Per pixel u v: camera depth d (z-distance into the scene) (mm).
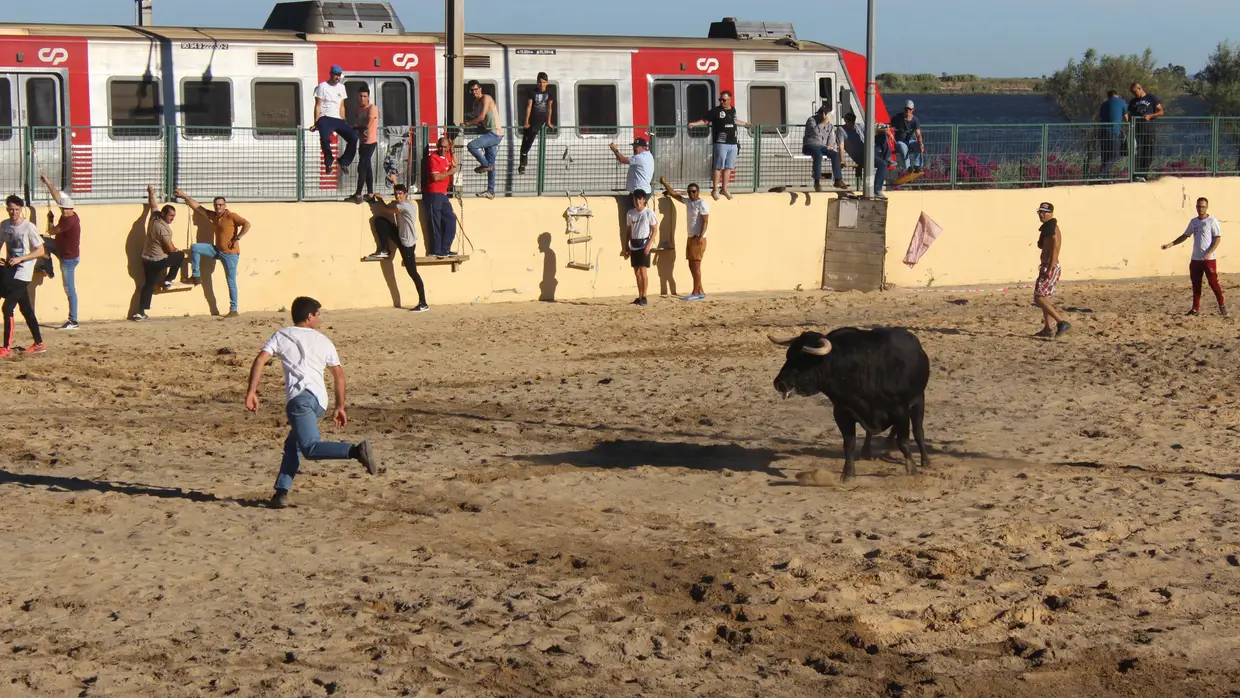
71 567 8711
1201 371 16656
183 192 21812
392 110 23812
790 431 13453
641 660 7301
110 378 16312
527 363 17750
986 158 27656
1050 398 15016
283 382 16438
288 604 8055
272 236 22016
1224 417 13875
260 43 22594
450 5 22766
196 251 21234
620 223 24438
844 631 7742
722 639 7656
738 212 25234
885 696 6887
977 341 19266
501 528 9875
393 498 10742
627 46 25094
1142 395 15148
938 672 7195
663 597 8320
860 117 27438
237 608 7953
